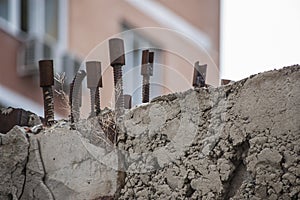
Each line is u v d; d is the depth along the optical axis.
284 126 4.23
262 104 4.33
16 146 5.11
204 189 4.46
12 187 5.07
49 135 5.06
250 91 4.39
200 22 20.48
